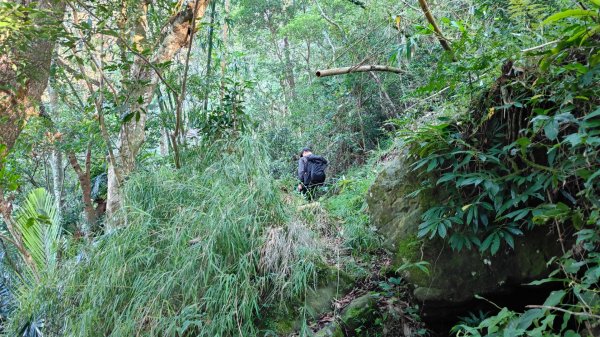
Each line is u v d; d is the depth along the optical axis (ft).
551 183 8.77
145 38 17.20
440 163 10.12
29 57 13.78
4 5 11.38
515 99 9.09
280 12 51.75
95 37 17.42
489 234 9.96
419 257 10.93
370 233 14.40
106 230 14.76
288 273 12.34
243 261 11.88
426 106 13.01
